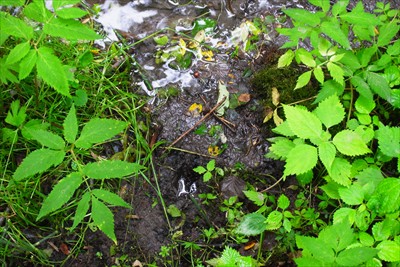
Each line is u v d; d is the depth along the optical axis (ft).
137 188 7.88
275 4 9.74
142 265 7.39
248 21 9.48
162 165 8.11
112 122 6.51
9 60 6.04
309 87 8.52
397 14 9.07
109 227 6.00
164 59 9.07
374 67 7.82
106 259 7.40
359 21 7.50
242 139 8.36
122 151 8.13
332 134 8.22
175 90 8.77
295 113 6.86
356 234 6.82
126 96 8.56
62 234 7.44
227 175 8.03
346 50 7.97
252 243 7.54
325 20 7.75
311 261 5.82
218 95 8.70
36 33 8.23
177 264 7.41
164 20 9.53
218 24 9.51
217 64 9.05
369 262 6.33
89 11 9.53
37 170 6.11
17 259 7.23
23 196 7.42
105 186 7.80
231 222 7.62
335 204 7.70
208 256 7.45
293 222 7.50
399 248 6.38
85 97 8.14
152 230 7.62
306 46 9.14
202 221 7.72
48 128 7.93
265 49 9.14
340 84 7.70
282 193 7.98
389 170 7.96
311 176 7.57
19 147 7.80
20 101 8.16
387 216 6.70
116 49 9.11
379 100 8.45
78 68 8.46
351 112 8.22
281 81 8.59
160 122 8.48
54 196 6.01
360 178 7.18
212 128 8.43
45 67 6.07
